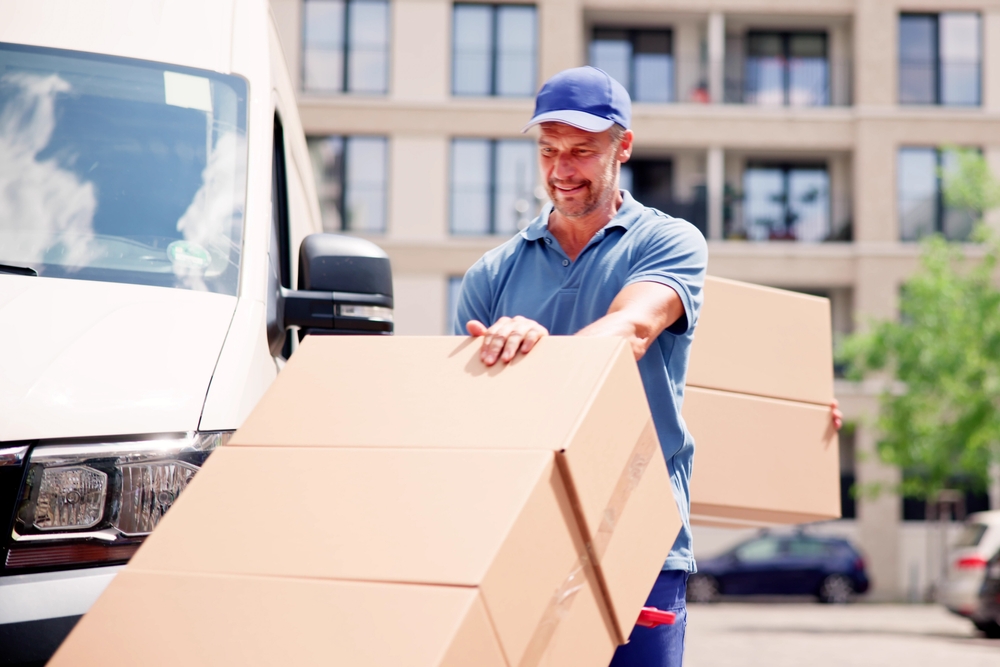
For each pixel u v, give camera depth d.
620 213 2.70
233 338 2.72
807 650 10.63
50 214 2.92
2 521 2.27
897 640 12.11
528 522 1.76
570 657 1.92
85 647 1.70
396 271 25.50
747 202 26.94
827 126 26.28
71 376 2.44
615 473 2.01
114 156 3.09
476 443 1.90
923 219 26.30
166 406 2.46
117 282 2.79
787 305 3.56
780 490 3.46
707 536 25.11
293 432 2.03
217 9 3.56
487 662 1.66
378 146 25.73
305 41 25.84
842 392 26.20
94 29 3.36
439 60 25.80
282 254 3.71
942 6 26.64
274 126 3.61
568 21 25.86
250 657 1.64
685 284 2.48
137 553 1.83
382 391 2.08
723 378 3.40
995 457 22.08
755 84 27.12
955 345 21.97
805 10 26.42
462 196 25.81
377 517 1.79
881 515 26.08
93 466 2.35
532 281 2.76
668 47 27.02
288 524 1.81
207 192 3.09
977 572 14.20
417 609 1.63
